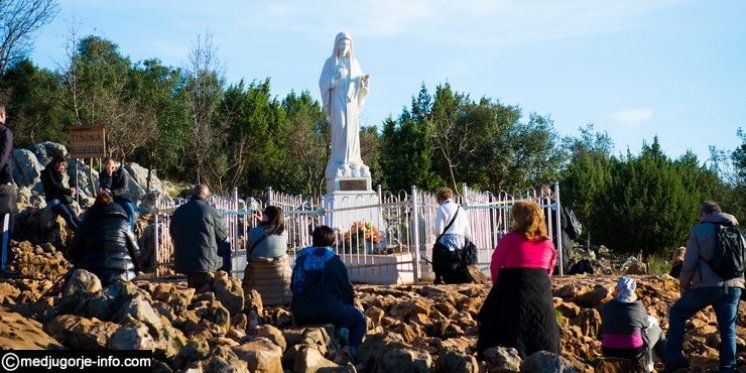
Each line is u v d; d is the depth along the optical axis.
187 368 5.54
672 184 30.83
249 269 9.58
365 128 53.06
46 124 48.62
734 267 8.28
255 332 8.15
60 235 18.34
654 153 44.09
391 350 6.74
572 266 14.96
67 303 6.96
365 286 11.53
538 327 6.92
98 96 47.22
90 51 55.00
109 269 9.21
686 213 30.53
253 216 14.82
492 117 55.31
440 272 12.26
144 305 6.70
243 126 51.19
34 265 15.72
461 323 9.70
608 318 8.11
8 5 39.81
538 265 7.06
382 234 16.25
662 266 27.61
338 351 7.15
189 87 48.47
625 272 21.09
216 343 6.78
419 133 51.59
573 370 6.24
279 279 9.50
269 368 6.05
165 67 58.03
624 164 32.56
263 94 53.66
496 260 7.13
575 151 80.25
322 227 8.20
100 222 9.36
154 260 15.33
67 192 13.76
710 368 8.73
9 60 43.44
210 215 9.54
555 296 11.19
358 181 19.56
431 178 50.91
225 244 11.83
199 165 46.16
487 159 55.25
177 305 7.86
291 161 52.41
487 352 6.66
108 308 6.84
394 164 51.53
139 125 46.25
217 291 8.70
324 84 20.53
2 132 10.91
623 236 30.92
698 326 10.91
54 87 51.16
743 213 43.47
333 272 7.94
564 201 41.22
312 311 7.81
